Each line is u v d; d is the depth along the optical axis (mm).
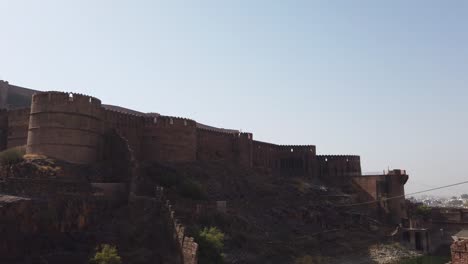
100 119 41969
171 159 49531
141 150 49375
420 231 63719
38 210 28719
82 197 32156
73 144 38125
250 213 47750
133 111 71000
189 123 52094
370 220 64500
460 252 14930
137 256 28984
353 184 76688
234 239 37750
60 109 38156
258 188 56000
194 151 52656
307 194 62688
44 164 35250
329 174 80500
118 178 38219
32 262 26156
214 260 30328
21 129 44719
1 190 30141
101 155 41781
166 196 38281
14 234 26891
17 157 35750
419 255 59000
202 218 37094
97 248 27953
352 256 50688
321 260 45125
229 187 51688
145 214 33469
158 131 49562
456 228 75562
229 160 62219
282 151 78500
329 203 62219
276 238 44281
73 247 29016
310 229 51844
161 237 31750
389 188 73688
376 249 55875
